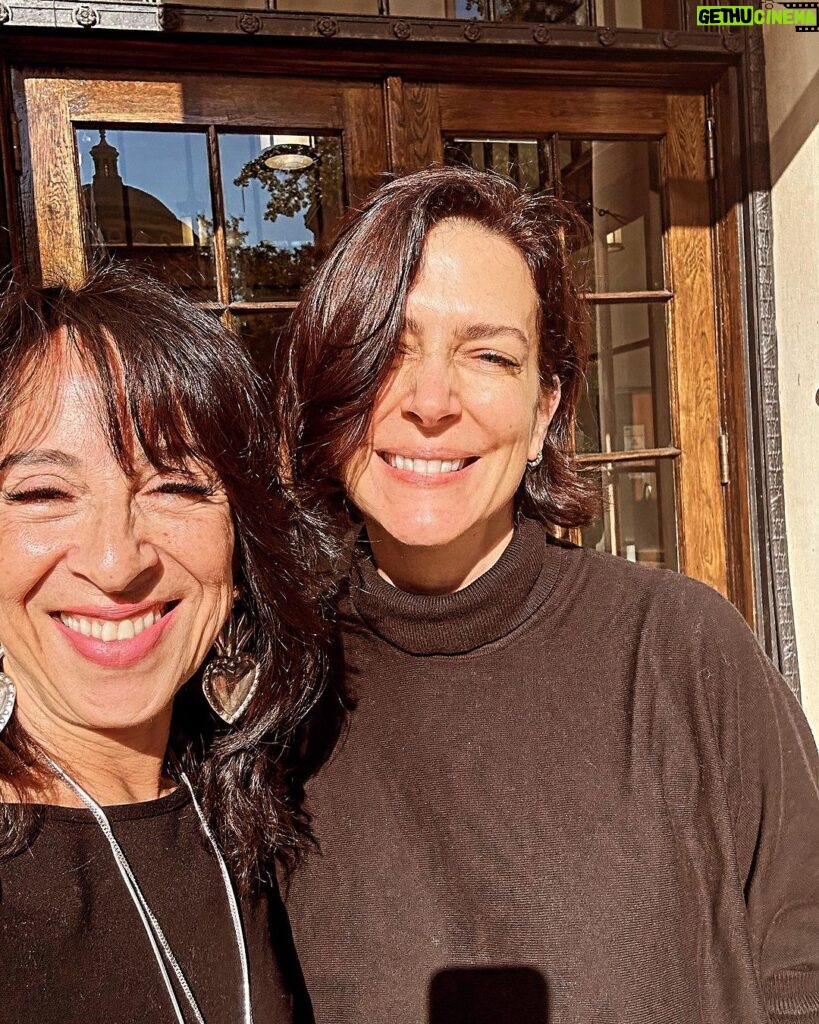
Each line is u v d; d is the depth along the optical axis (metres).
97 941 0.81
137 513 0.81
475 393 1.00
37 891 0.79
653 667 1.05
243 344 0.92
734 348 2.32
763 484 2.29
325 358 1.01
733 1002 0.98
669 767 1.00
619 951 0.93
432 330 0.99
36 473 0.77
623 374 2.37
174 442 0.81
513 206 1.08
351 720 1.08
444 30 2.01
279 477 1.01
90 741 0.86
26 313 0.79
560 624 1.08
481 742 1.02
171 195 2.04
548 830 0.98
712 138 2.30
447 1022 0.94
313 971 0.99
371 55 2.04
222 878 0.93
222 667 0.99
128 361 0.78
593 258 2.31
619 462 2.35
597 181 2.29
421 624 1.05
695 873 0.98
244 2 1.95
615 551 2.37
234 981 0.90
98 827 0.84
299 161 2.11
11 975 0.76
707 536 2.38
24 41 1.86
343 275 1.01
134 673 0.83
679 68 2.22
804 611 2.26
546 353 1.14
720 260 2.33
